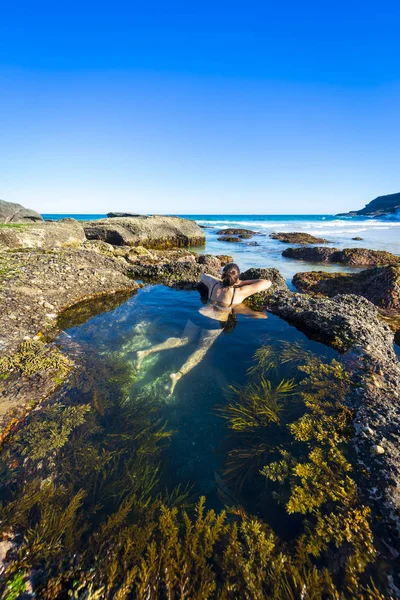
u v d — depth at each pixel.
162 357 3.72
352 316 4.70
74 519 1.83
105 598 1.46
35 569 1.58
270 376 3.35
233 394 3.07
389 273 6.88
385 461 2.11
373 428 2.41
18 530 1.75
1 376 3.12
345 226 37.56
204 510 1.95
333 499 1.93
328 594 1.46
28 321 4.42
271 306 5.62
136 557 1.64
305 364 3.49
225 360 3.71
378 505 1.85
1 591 1.49
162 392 3.11
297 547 1.70
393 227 34.72
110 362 3.61
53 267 6.54
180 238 17.86
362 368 3.27
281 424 2.62
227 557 1.65
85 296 5.88
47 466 2.19
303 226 38.12
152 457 2.33
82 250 8.59
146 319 5.00
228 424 2.69
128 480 2.13
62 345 3.96
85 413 2.74
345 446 2.31
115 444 2.43
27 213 18.56
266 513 1.92
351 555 1.62
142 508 1.93
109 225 16.08
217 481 2.16
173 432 2.59
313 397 2.88
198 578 1.55
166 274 8.06
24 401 2.81
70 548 1.68
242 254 14.80
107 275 6.87
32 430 2.51
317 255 13.01
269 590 1.50
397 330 4.95
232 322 4.89
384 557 1.59
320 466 2.15
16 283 5.40
